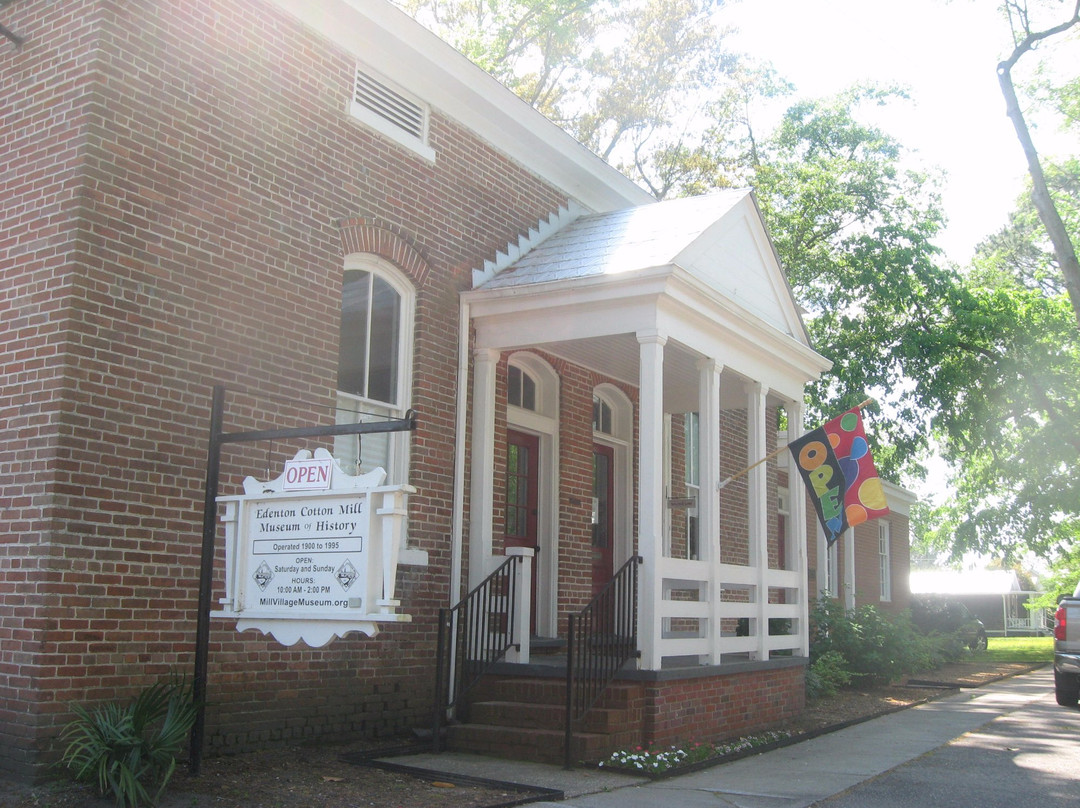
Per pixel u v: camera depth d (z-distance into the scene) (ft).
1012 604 172.14
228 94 28.94
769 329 38.99
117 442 25.08
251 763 26.40
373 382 33.58
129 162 26.12
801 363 43.16
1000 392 74.90
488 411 36.11
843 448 37.58
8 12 27.66
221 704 26.96
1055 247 46.39
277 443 28.94
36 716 22.93
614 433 45.98
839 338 72.59
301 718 29.17
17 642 23.59
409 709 32.60
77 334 24.52
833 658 49.96
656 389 32.68
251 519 22.84
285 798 23.06
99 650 24.23
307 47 31.78
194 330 27.17
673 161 83.61
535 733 29.09
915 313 74.64
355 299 33.27
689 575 33.83
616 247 36.94
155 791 22.62
